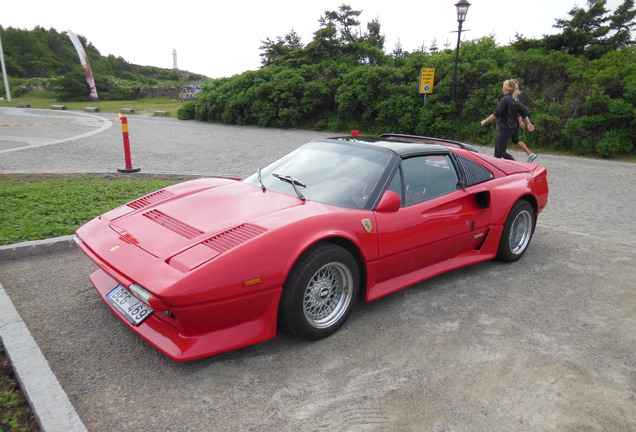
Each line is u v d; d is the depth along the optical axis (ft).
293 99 57.06
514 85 25.57
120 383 8.16
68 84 108.78
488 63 45.37
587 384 8.50
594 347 9.81
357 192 10.77
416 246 11.23
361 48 61.98
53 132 47.57
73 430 6.70
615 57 44.34
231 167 30.66
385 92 51.67
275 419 7.34
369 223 10.08
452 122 46.70
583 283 13.23
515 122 25.99
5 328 9.27
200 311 7.90
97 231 10.25
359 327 10.36
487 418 7.50
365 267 10.25
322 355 9.20
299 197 10.73
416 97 48.42
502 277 13.55
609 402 8.00
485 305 11.66
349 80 54.19
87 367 8.59
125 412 7.43
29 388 7.54
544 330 10.47
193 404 7.65
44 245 14.08
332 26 62.23
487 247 13.62
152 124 59.72
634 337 10.28
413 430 7.16
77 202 18.83
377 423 7.29
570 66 43.55
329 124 55.88
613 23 53.78
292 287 8.82
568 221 19.77
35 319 10.28
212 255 8.23
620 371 8.96
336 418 7.38
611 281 13.41
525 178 14.70
